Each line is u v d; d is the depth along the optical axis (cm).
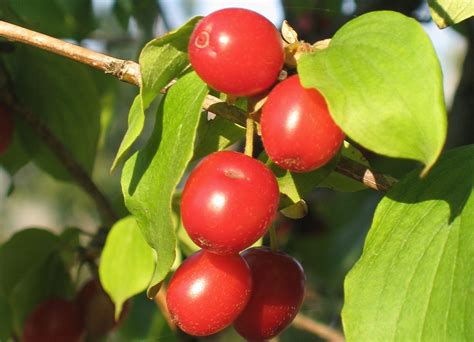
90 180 35
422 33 19
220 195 20
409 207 21
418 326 20
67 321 35
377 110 19
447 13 24
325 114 20
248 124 21
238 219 20
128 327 40
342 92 19
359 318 21
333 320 45
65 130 36
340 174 24
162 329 39
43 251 35
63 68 34
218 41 20
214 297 21
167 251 20
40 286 36
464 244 20
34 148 37
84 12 38
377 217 21
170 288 22
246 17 20
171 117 21
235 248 20
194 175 20
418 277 20
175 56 21
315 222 45
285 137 20
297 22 39
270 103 20
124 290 29
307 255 46
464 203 21
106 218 36
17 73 34
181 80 21
